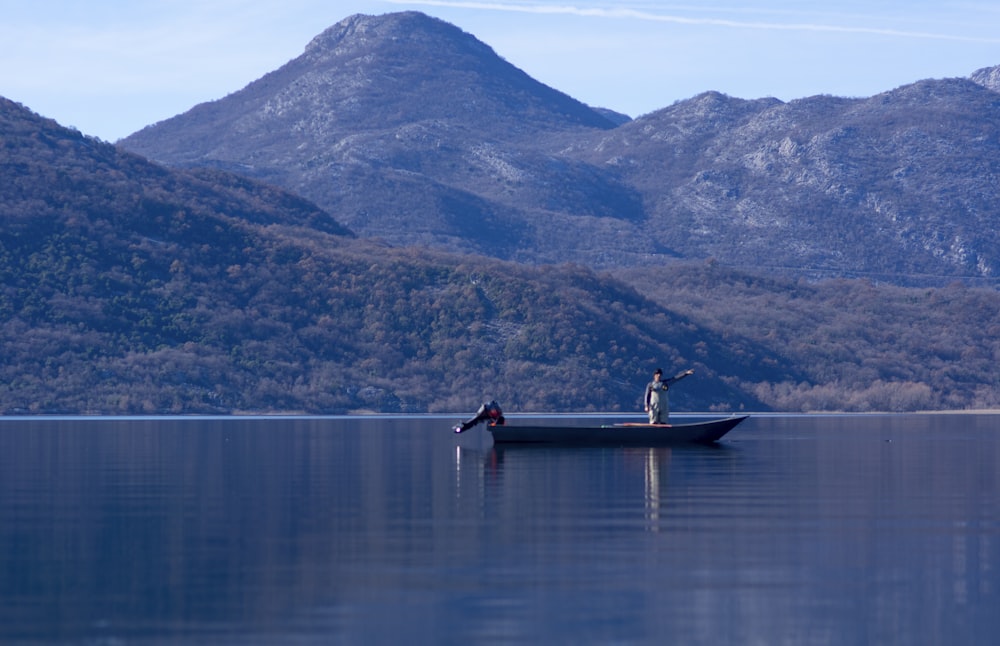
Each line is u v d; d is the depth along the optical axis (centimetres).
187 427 12381
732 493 4422
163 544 3161
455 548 3098
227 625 2314
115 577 2728
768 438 9231
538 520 3628
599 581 2694
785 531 3400
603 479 4991
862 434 10212
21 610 2425
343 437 9481
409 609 2434
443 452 7012
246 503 4084
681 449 7238
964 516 3728
